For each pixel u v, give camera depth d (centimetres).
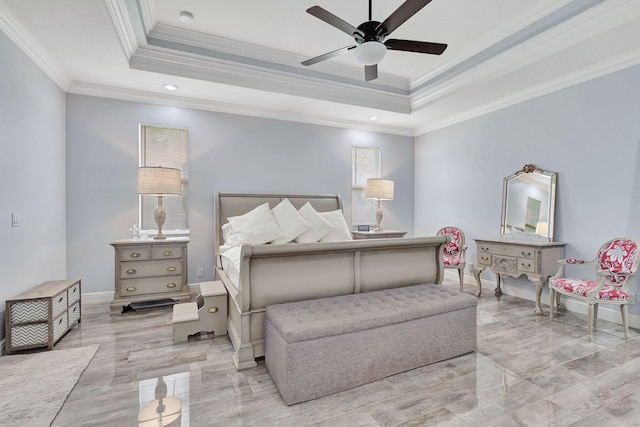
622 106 298
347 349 192
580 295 277
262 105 436
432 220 537
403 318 211
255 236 337
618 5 234
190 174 412
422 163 558
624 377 204
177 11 292
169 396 185
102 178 371
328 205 474
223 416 167
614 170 305
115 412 170
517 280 397
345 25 226
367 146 532
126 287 334
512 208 400
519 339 266
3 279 238
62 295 267
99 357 234
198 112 416
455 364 224
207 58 343
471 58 362
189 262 412
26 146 272
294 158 475
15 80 254
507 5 279
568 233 344
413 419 165
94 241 368
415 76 440
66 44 276
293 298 230
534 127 376
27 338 239
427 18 299
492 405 176
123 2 249
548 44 286
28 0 217
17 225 257
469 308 238
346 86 421
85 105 362
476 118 454
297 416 168
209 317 270
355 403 179
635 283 291
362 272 255
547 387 194
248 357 218
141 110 388
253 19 305
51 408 173
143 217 397
